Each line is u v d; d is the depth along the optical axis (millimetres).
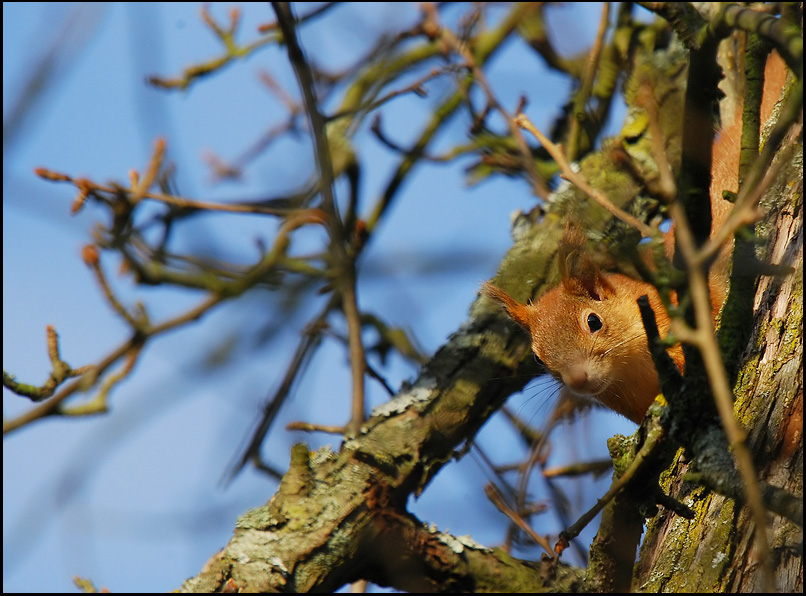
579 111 9883
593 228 8492
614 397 10211
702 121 4562
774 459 4891
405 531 6738
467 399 7707
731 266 5059
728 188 9375
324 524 6812
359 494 6965
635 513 5078
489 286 8641
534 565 6699
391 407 7715
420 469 7355
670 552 5121
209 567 6836
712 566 4824
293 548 6734
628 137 8820
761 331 5453
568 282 9406
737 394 5273
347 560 6746
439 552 6648
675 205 3969
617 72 10273
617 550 5199
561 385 10375
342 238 8883
